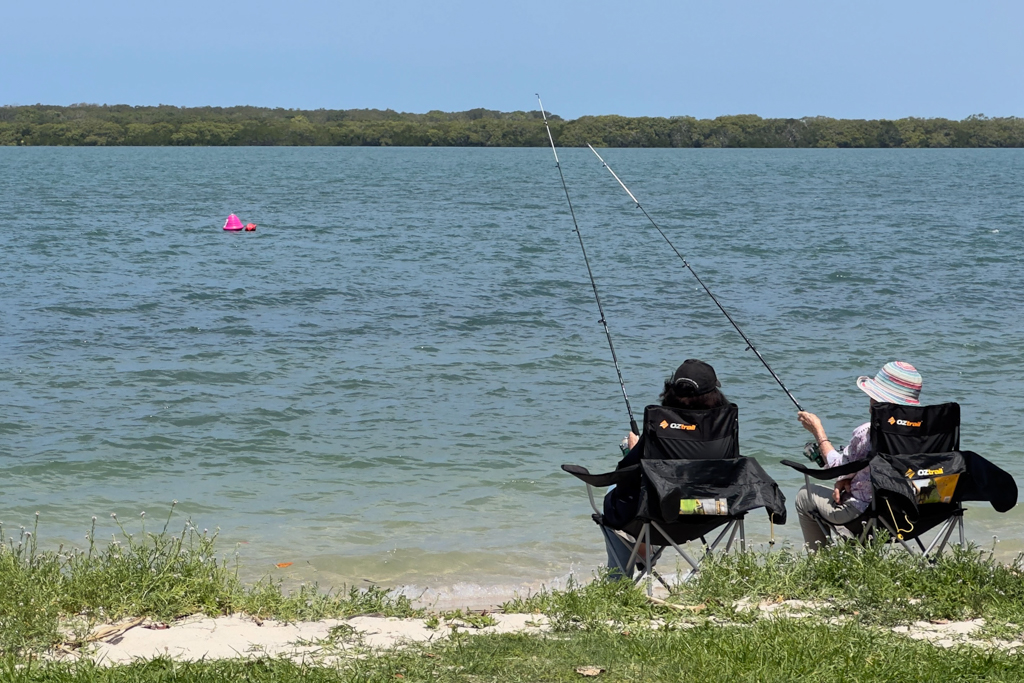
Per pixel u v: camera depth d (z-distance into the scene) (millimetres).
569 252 28438
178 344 14859
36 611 4566
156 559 5309
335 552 7363
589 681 3961
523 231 35250
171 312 17766
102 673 3898
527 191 61219
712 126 184750
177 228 35469
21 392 11766
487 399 11805
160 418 10805
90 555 5344
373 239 32094
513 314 17891
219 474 9078
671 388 5613
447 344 15078
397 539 7648
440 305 18875
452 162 117625
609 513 5539
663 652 4238
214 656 4277
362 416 11023
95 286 20812
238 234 33594
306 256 27094
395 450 9852
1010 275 23703
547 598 5289
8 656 4141
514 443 10102
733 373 13102
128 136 187750
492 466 9391
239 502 8383
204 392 11961
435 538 7680
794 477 9094
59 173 81938
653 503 5238
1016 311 18406
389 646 4438
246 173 84750
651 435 5391
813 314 18031
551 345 15016
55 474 8953
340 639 4547
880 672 3949
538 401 11734
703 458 5387
